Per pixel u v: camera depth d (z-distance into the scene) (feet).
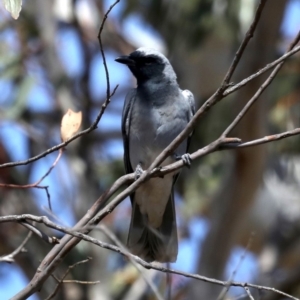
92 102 47.39
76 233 18.47
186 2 40.75
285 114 46.78
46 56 46.68
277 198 52.65
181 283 41.96
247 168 40.45
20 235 41.37
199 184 45.21
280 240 52.44
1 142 43.34
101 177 46.39
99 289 42.06
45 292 40.06
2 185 20.86
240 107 40.27
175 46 43.01
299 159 51.78
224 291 19.81
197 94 48.26
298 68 46.78
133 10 46.26
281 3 39.55
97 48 50.67
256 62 40.19
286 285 39.70
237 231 41.81
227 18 40.34
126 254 18.38
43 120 47.11
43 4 47.39
